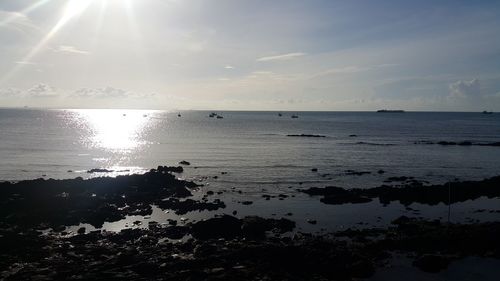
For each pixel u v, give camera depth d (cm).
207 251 2495
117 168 5791
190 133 12456
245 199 4072
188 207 3669
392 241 2664
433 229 2920
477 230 2788
